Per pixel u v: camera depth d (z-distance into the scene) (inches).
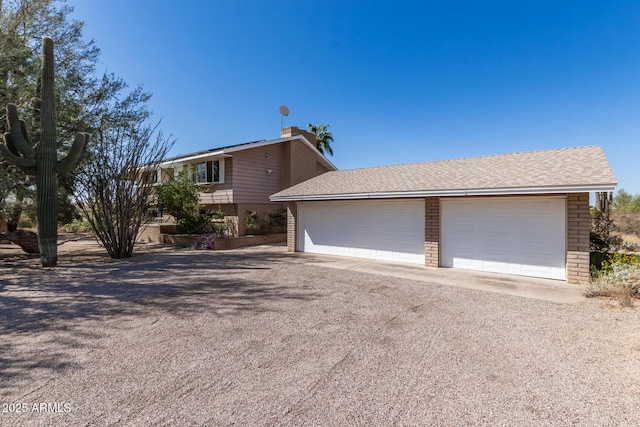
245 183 713.6
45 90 379.9
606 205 455.2
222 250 571.2
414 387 118.5
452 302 235.5
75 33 510.9
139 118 547.8
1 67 407.8
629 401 108.0
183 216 666.2
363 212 462.9
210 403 108.0
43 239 386.9
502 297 249.1
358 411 103.7
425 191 365.1
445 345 157.4
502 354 146.6
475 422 97.9
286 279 315.6
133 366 135.3
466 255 368.5
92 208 472.7
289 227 549.3
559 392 114.2
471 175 377.1
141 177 508.7
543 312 210.5
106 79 539.8
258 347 155.0
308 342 161.3
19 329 179.9
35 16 477.7
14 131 368.8
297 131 839.1
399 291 268.5
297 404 107.7
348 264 407.5
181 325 186.1
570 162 339.6
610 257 318.7
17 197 496.4
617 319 193.0
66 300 240.1
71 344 158.6
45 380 123.6
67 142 506.9
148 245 654.5
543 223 321.1
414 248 412.5
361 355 146.3
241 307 222.1
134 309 217.2
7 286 287.6
